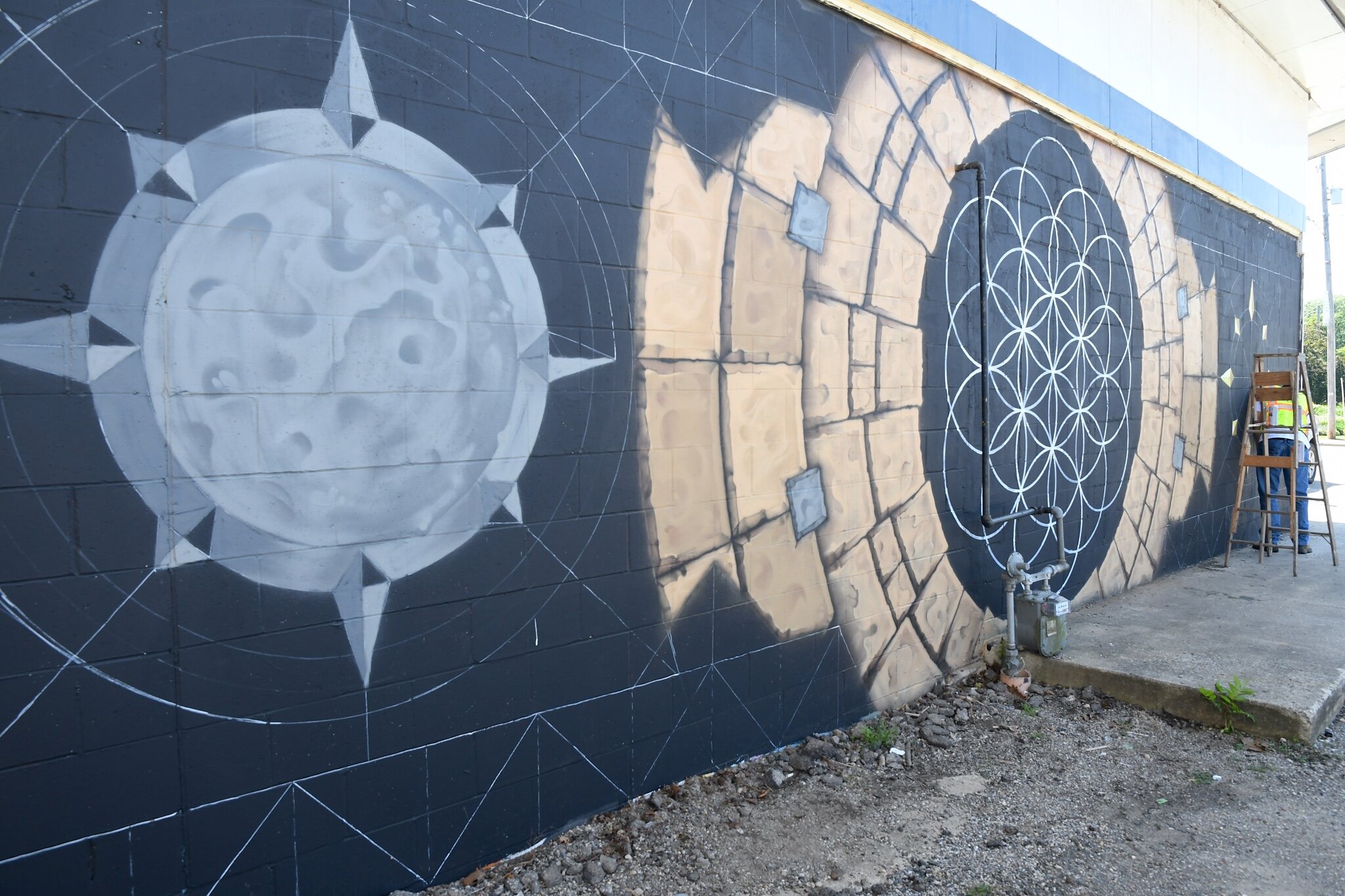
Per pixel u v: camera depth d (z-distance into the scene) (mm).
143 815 2148
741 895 2705
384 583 2537
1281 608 5812
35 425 1981
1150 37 6555
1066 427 5633
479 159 2701
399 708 2584
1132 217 6414
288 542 2355
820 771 3586
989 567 4926
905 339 4293
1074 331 5703
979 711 4332
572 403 2961
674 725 3340
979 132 4785
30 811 1998
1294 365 7895
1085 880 2822
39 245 1977
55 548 2014
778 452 3670
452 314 2654
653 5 3170
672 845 2975
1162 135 6746
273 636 2340
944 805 3342
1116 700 4438
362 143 2455
